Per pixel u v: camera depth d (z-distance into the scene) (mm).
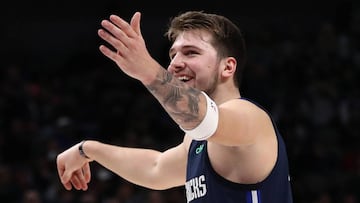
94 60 43000
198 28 9352
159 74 7863
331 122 37219
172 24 9586
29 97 38812
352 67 41812
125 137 35281
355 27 45062
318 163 34312
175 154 11180
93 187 30984
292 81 40375
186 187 9570
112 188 31156
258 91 37375
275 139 9164
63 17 47375
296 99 38500
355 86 40125
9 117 36688
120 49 7570
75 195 30641
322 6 48688
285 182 9305
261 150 8828
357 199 32156
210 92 9398
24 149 34062
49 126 36719
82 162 11914
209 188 9039
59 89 40781
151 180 11492
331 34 43844
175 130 36438
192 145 9516
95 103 39375
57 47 46594
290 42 44406
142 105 38469
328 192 32500
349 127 36781
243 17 48406
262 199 8906
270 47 43656
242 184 8844
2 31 46719
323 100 38219
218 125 8109
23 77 41969
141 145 34062
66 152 11984
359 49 43594
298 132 35875
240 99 9039
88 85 40875
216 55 9312
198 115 8000
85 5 47625
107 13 45312
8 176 31047
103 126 36469
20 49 46438
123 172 11727
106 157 11781
